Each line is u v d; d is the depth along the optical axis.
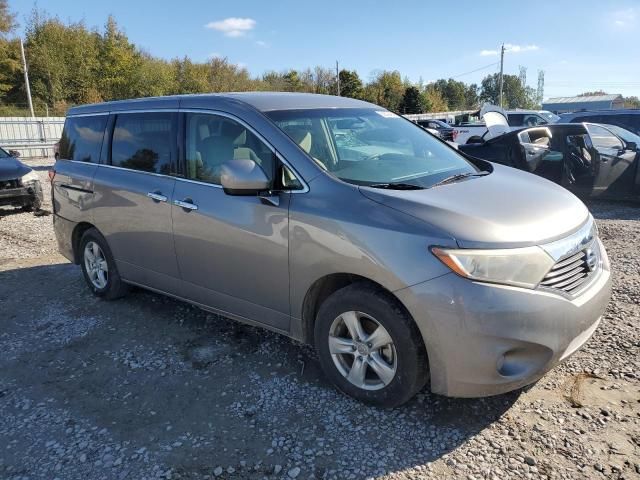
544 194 3.34
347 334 3.24
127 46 51.38
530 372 2.75
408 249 2.78
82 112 5.21
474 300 2.64
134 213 4.37
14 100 46.25
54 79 46.56
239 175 3.26
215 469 2.71
